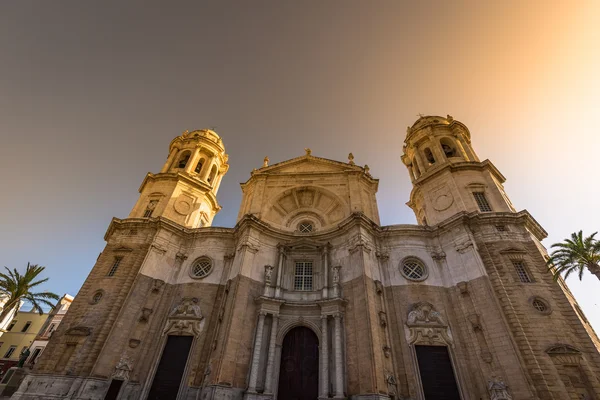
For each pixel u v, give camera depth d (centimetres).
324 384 1962
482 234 2353
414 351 2028
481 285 2084
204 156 3778
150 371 2081
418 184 3112
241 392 1930
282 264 2569
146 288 2353
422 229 2572
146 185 3247
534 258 2183
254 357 2050
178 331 2244
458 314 2102
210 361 2038
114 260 2528
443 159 3092
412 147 3578
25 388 1869
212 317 2323
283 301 2309
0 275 3338
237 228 2750
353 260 2408
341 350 2056
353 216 2586
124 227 2720
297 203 3253
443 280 2300
